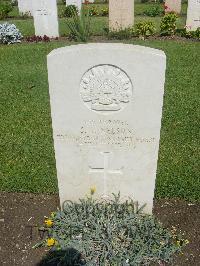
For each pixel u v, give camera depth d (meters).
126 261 1.05
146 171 1.13
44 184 1.42
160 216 1.26
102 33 3.80
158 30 3.98
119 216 1.14
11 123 1.91
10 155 1.62
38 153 1.63
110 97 1.01
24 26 4.34
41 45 3.37
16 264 1.10
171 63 2.76
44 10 3.59
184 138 1.73
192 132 1.78
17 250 1.14
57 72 0.98
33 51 3.17
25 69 2.72
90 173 1.16
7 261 1.11
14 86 2.40
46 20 3.64
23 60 2.93
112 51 0.95
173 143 1.70
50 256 1.11
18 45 3.43
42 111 2.04
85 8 5.29
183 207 1.30
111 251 1.06
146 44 3.29
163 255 1.08
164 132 1.79
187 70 2.62
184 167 1.51
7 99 2.21
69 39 3.60
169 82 2.40
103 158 1.12
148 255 1.08
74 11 4.29
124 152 1.11
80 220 1.14
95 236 1.09
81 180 1.18
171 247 1.10
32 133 1.81
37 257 1.12
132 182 1.17
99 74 0.98
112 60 0.96
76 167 1.15
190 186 1.38
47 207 1.31
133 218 1.13
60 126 1.07
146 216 1.17
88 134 1.08
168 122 1.87
